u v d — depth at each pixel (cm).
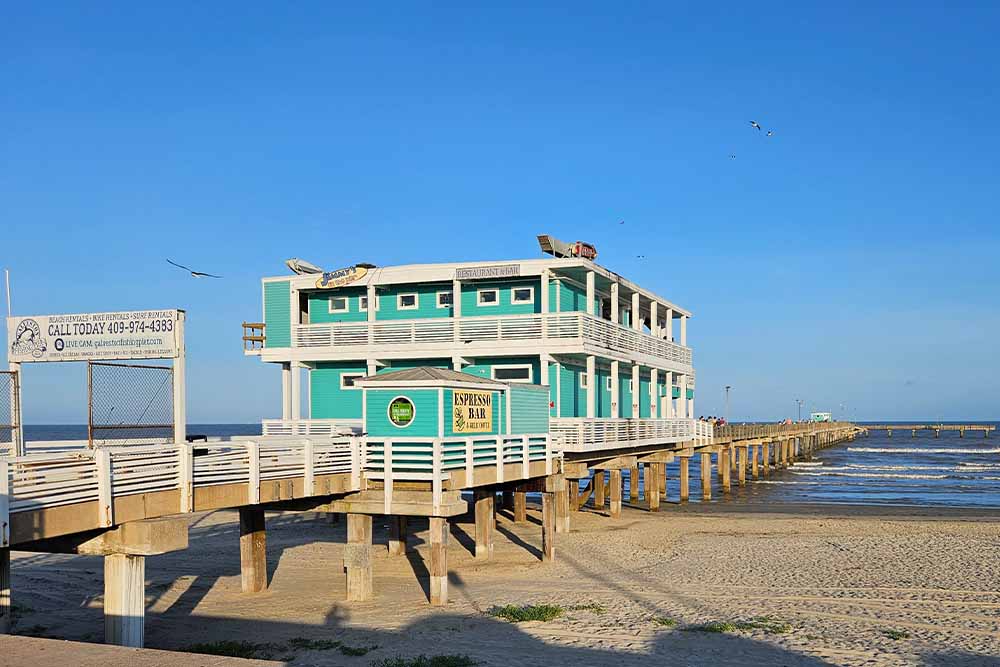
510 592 1975
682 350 4219
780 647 1480
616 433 2998
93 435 1375
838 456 9438
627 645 1491
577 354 3038
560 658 1407
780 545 2692
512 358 3091
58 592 2119
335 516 3309
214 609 1842
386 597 1925
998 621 1670
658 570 2264
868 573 2186
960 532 3038
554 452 2473
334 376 3269
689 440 4097
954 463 8050
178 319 1420
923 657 1424
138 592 1223
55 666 618
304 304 3388
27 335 1483
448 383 1847
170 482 1288
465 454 1855
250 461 1448
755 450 6069
